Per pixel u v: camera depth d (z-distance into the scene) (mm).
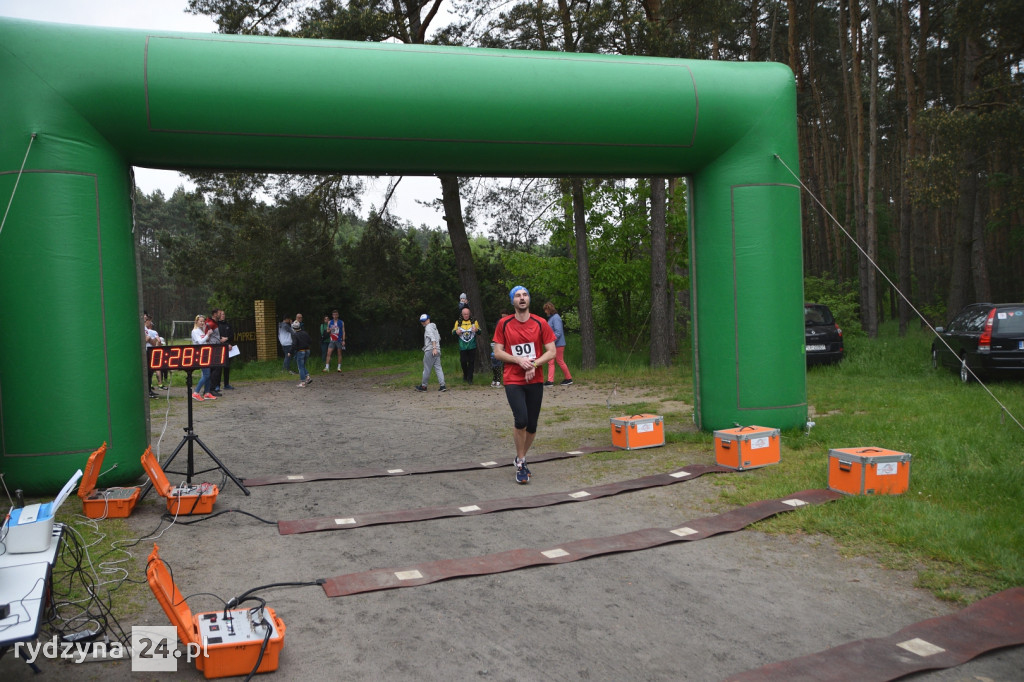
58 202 6129
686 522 5199
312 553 4781
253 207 17766
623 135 7469
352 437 9594
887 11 31953
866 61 34156
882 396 10375
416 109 6926
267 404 13305
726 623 3629
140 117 6383
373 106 6820
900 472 5547
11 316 6094
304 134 6766
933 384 11602
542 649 3369
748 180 7840
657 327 16703
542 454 7922
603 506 5801
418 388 14930
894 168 41375
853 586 4039
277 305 25891
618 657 3287
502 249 19609
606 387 13789
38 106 6113
